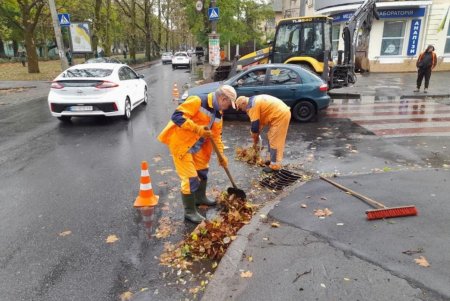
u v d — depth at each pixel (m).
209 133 3.87
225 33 27.19
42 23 37.62
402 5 19.53
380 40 20.86
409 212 3.96
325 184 4.98
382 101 12.46
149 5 49.19
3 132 8.73
